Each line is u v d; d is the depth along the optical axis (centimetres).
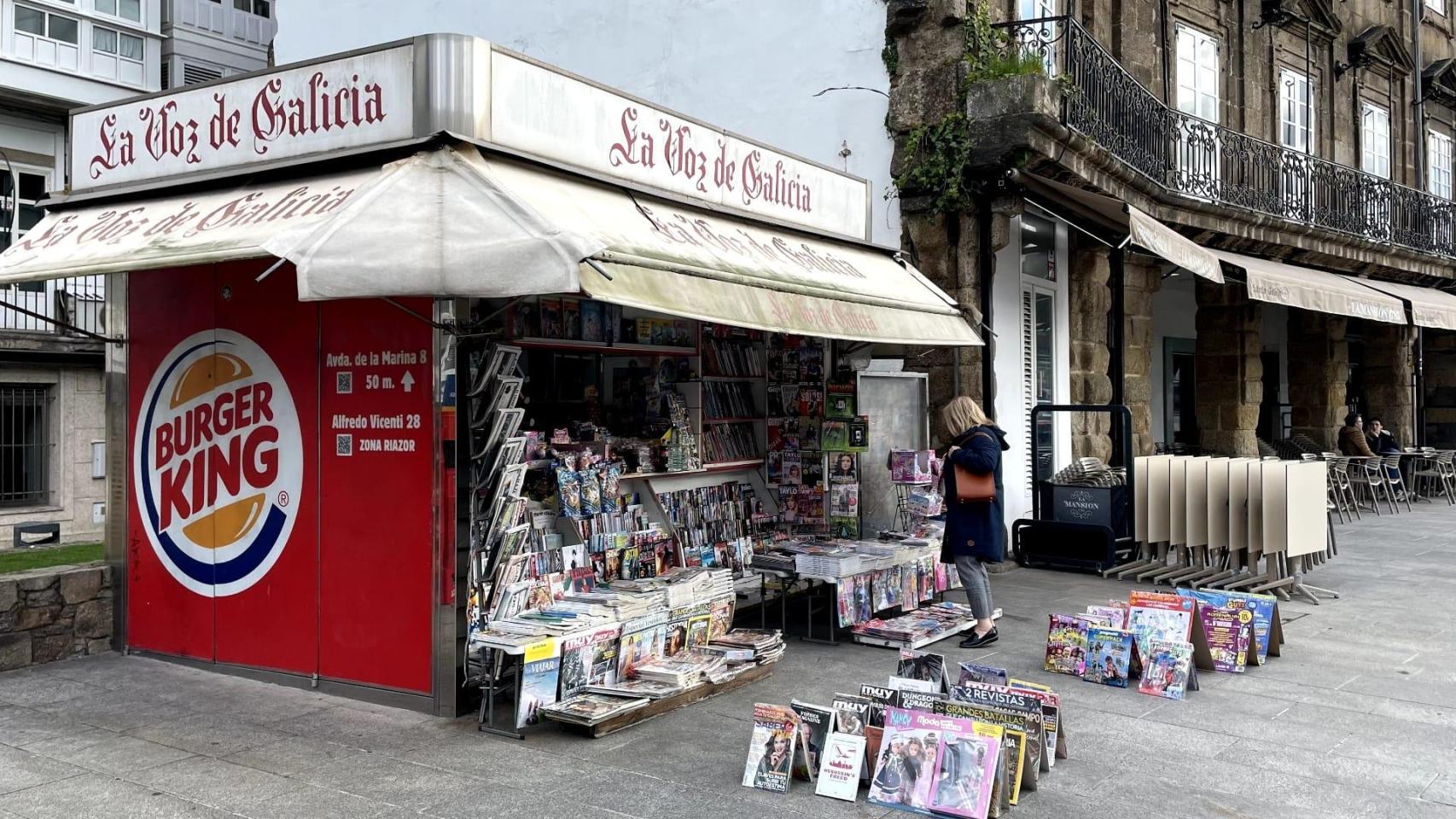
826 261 792
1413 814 451
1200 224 1334
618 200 617
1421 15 2169
